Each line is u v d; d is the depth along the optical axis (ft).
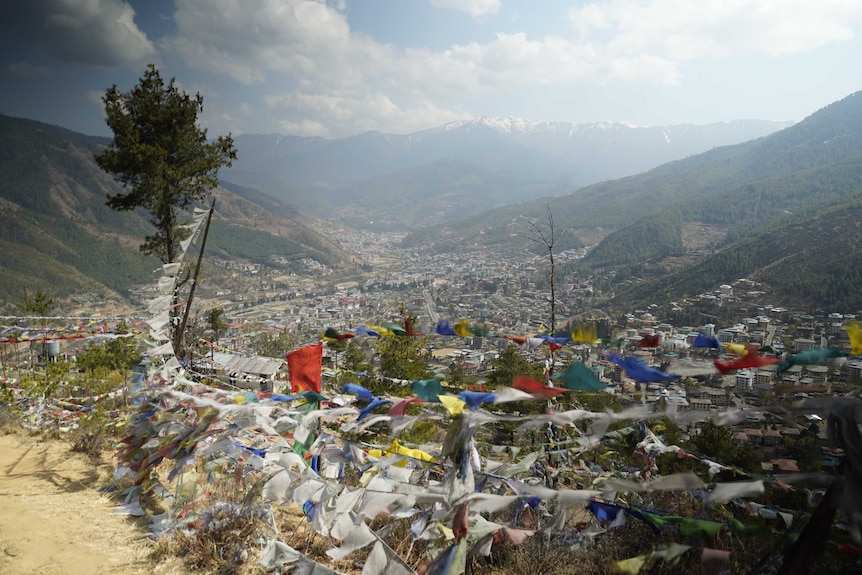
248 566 15.66
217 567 15.60
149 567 15.65
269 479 14.83
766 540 12.79
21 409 31.40
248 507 17.17
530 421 11.46
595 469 20.24
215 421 17.92
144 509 19.61
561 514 15.94
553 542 16.26
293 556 14.57
